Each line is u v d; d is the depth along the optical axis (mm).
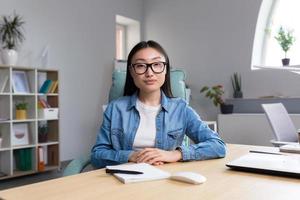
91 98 4320
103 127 1334
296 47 4012
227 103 4125
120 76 1740
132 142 1297
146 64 1303
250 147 1396
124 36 5203
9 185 3021
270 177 855
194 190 740
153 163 1043
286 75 3846
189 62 4641
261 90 4023
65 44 3967
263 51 4258
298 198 678
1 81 3283
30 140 3482
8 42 3301
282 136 2531
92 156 1248
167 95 1435
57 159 3643
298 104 3668
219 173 910
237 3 4184
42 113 3463
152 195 704
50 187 775
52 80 3695
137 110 1341
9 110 3227
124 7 4805
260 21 4105
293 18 4039
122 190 745
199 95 4535
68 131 4008
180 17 4730
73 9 4070
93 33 4336
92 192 730
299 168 873
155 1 5004
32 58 3602
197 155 1103
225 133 3893
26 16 3545
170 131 1325
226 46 4293
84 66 4215
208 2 4445
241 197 687
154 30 5012
